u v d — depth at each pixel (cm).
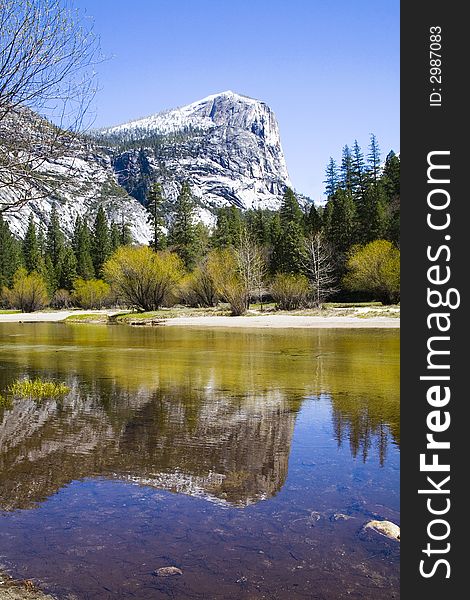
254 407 1005
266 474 634
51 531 481
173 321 4006
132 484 600
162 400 1078
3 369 1561
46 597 373
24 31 726
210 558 433
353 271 4925
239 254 5212
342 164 7881
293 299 4669
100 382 1310
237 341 2464
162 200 7419
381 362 1652
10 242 8506
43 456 701
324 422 884
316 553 443
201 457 699
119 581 396
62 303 7744
